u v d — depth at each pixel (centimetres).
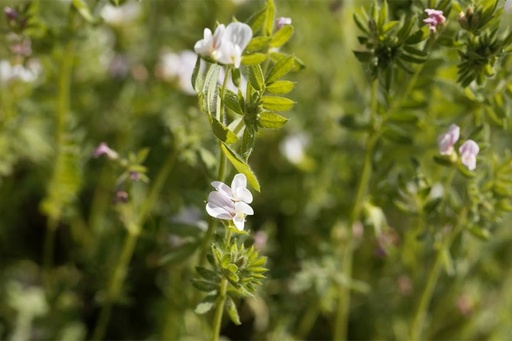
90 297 46
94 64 48
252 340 45
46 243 46
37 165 47
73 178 43
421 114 39
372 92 36
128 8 49
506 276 47
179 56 49
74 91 47
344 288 41
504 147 47
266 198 48
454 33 34
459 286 45
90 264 43
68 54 41
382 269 46
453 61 36
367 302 47
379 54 33
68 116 43
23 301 45
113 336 47
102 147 37
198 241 36
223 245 30
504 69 35
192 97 47
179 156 39
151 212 44
